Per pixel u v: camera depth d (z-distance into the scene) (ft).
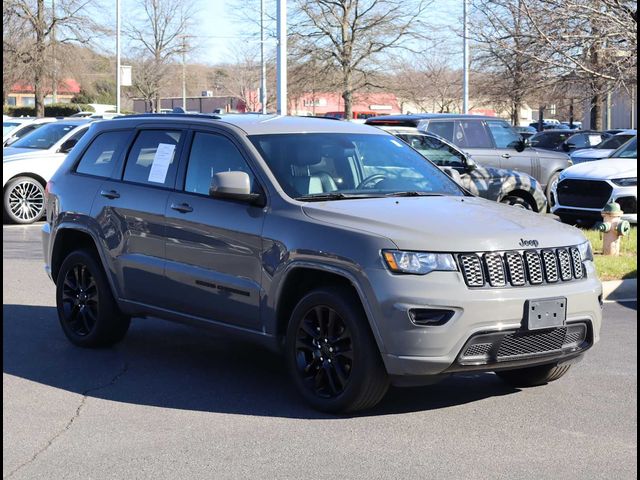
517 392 21.80
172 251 23.02
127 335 27.71
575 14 41.98
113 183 25.13
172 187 23.50
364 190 22.35
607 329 28.73
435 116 57.41
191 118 24.07
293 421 19.34
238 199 21.26
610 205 39.19
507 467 16.74
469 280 18.61
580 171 49.01
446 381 22.81
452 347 18.37
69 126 58.39
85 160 26.58
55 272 27.12
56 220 26.53
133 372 23.41
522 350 19.26
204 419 19.51
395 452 17.48
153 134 24.85
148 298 23.90
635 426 19.19
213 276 21.95
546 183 59.72
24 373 23.26
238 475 16.29
